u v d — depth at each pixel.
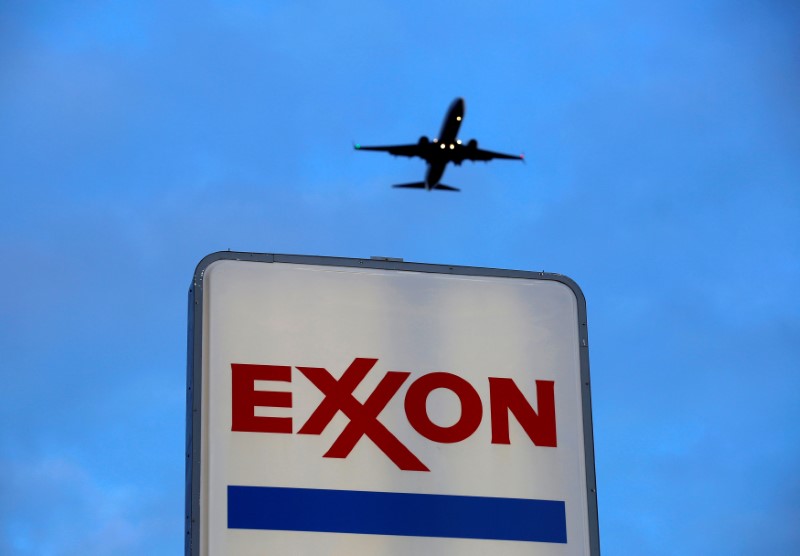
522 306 19.12
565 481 18.22
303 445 17.33
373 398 17.89
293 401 17.53
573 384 18.86
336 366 17.94
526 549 17.69
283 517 16.89
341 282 18.45
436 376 18.30
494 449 18.11
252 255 18.25
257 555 16.64
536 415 18.52
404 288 18.69
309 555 16.81
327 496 17.17
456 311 18.81
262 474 17.05
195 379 17.36
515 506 17.89
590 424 18.69
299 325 18.00
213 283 17.94
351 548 17.00
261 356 17.67
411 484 17.58
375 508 17.31
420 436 17.89
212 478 16.88
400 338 18.36
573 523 18.02
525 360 18.83
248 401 17.39
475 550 17.48
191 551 16.47
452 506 17.62
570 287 19.45
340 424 17.58
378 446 17.62
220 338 17.64
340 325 18.17
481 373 18.53
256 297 18.00
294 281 18.25
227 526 16.67
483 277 19.14
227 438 17.11
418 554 17.25
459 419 18.14
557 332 19.14
